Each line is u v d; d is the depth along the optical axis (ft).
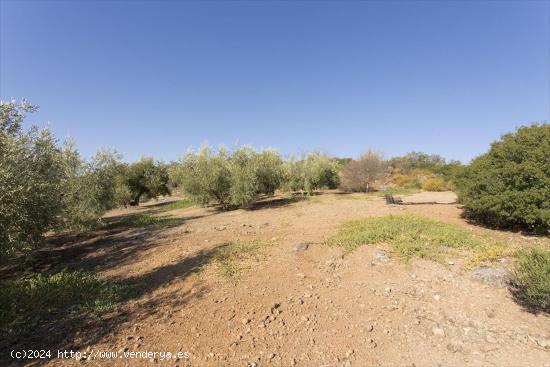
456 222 28.68
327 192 74.28
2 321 13.41
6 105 17.83
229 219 39.32
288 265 19.33
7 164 17.72
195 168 47.75
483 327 11.68
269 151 60.49
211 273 18.65
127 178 72.74
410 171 108.58
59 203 23.84
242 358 10.48
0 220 17.11
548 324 11.51
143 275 19.44
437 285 15.38
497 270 15.35
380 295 14.85
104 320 13.57
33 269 22.95
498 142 27.91
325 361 10.24
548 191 22.80
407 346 10.92
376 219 30.37
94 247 29.19
